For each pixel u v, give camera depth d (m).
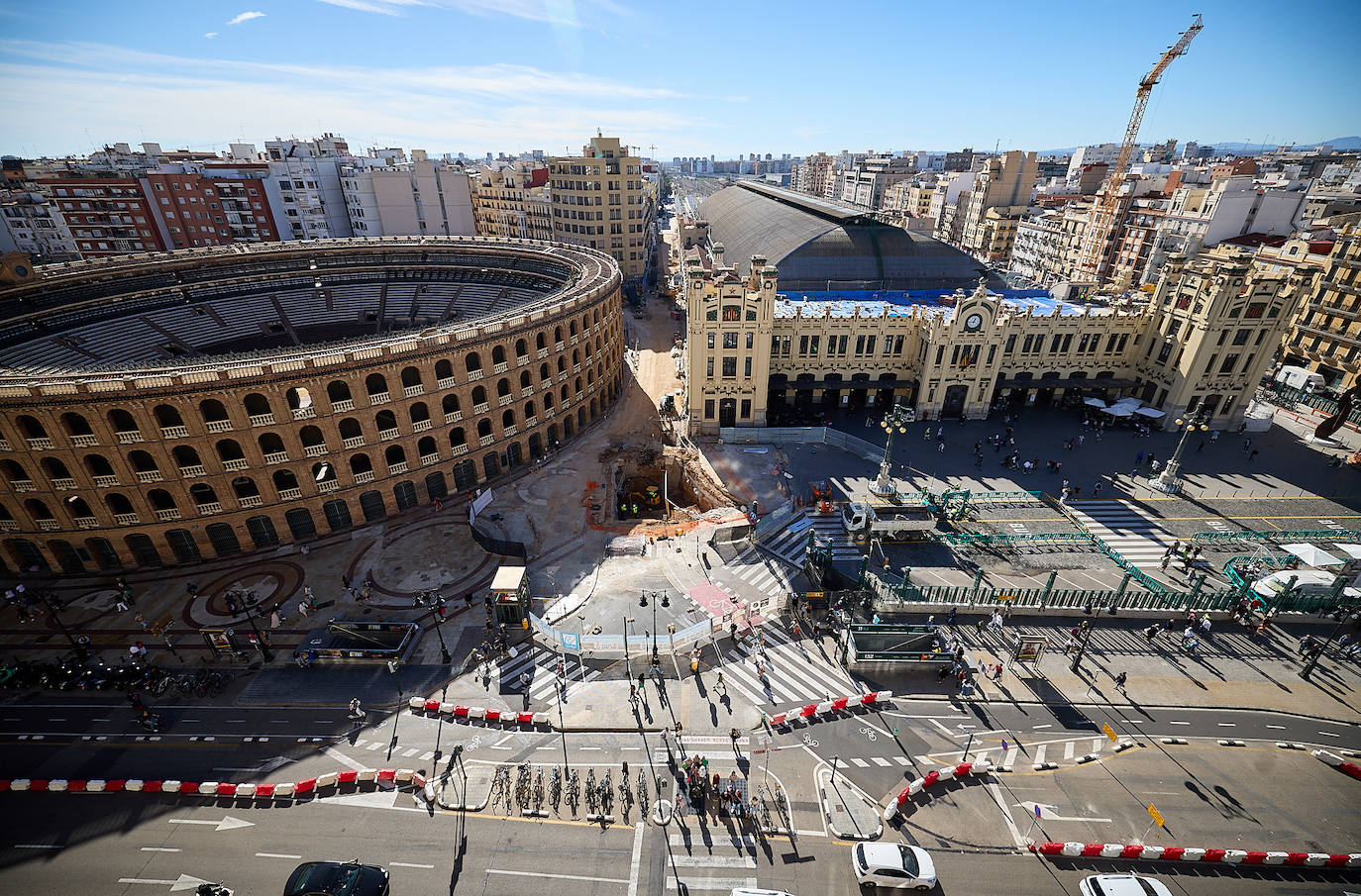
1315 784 33.69
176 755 35.34
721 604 46.06
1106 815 31.89
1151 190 133.88
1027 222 153.50
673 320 126.81
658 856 30.02
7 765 34.81
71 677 39.84
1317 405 80.88
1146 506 59.38
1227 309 67.94
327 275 90.56
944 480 63.41
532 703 38.69
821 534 55.19
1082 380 79.06
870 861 28.36
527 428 66.19
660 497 66.38
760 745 35.81
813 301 83.44
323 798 32.97
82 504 50.47
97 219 129.38
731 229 126.69
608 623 45.28
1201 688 39.69
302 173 136.62
